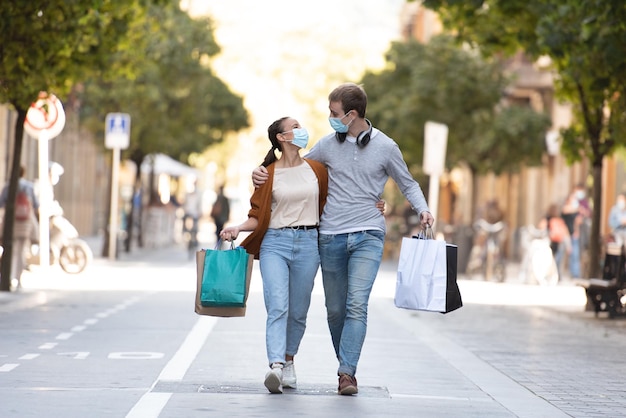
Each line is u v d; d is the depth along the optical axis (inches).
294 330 746.2
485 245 2393.0
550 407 727.7
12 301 1392.7
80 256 2003.0
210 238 5049.2
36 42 1411.2
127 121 2532.0
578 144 1626.5
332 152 736.3
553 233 2388.0
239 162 7298.2
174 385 750.5
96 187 4517.7
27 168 3041.3
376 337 1147.3
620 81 1440.7
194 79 2896.2
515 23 1581.0
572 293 2011.6
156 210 3619.6
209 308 730.2
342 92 728.3
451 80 3036.4
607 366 968.9
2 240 1515.7
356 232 728.3
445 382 831.1
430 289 708.7
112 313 1298.0
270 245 733.3
